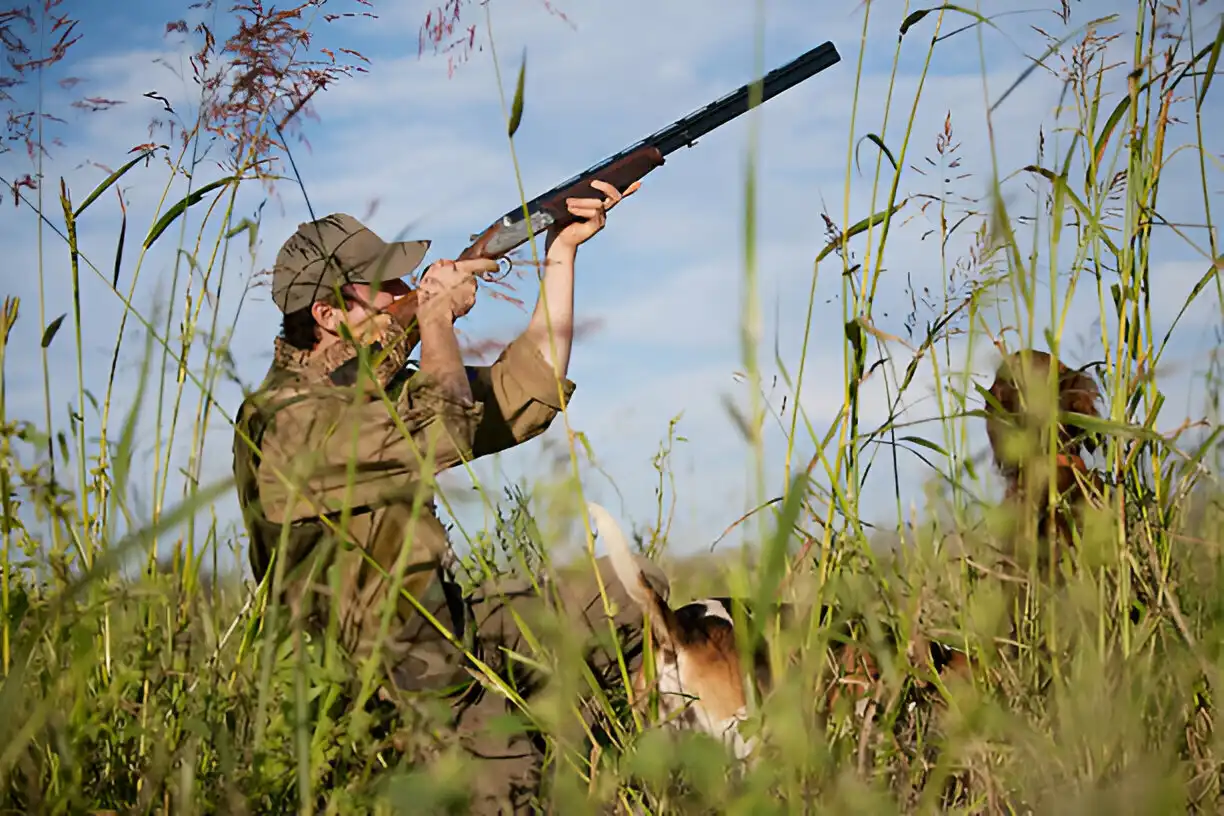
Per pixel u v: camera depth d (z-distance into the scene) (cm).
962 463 258
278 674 232
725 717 298
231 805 218
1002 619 257
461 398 308
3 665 242
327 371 316
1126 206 267
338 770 236
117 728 243
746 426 202
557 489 241
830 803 205
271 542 292
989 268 254
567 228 367
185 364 281
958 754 226
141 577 252
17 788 223
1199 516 268
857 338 251
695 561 326
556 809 245
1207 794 224
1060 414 248
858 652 270
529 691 314
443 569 300
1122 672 230
